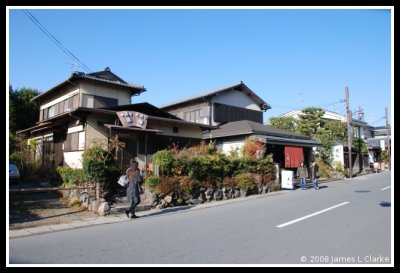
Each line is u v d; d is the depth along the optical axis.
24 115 28.55
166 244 6.04
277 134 21.41
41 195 12.23
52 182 14.26
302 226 7.43
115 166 10.99
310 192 15.50
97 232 7.27
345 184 19.77
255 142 17.50
